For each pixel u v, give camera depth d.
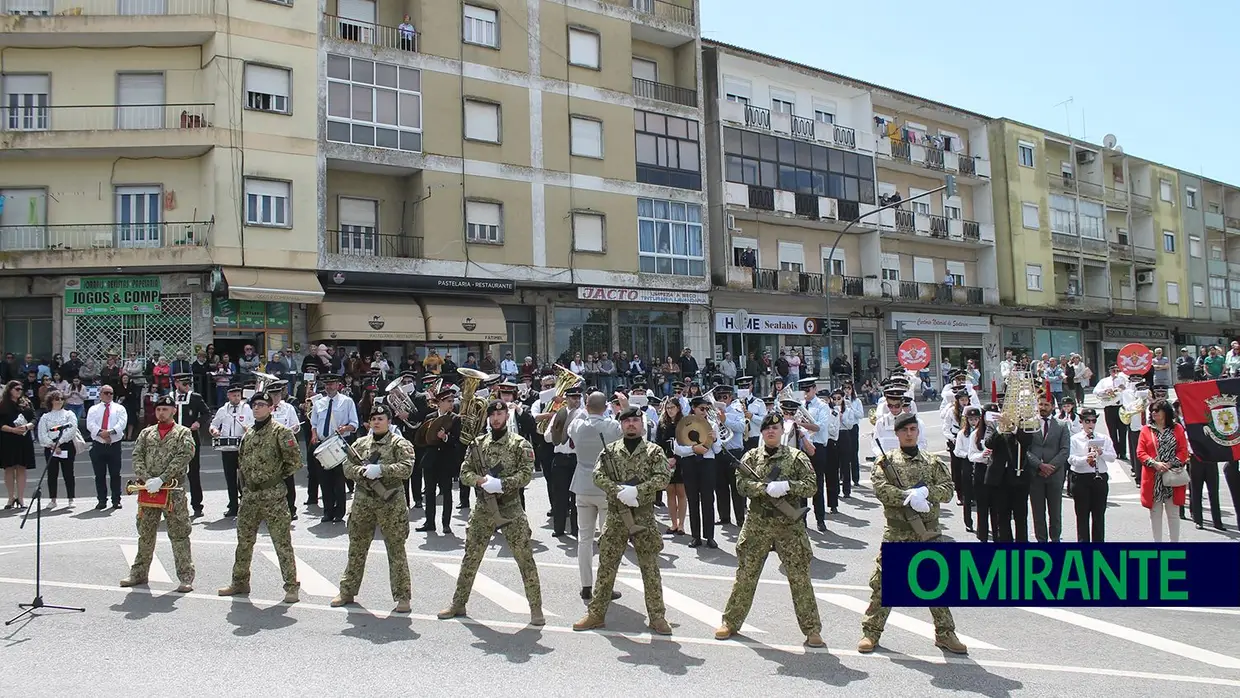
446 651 7.02
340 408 12.84
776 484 7.16
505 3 27.75
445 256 25.95
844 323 37.38
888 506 7.11
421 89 26.06
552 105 28.41
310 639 7.30
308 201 24.12
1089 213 48.16
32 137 22.78
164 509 8.89
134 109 23.64
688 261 31.33
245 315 23.77
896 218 38.56
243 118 23.42
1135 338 51.78
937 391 40.00
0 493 14.34
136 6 23.45
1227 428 12.25
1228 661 6.96
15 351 23.31
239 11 23.55
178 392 12.84
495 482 7.77
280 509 8.52
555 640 7.36
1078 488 10.71
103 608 8.20
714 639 7.44
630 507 7.58
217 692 6.04
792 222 35.66
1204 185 56.88
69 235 23.33
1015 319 44.81
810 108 37.38
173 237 23.41
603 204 29.22
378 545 11.07
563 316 29.00
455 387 12.84
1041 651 7.20
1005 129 43.69
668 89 31.94
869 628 7.13
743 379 13.66
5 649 6.98
